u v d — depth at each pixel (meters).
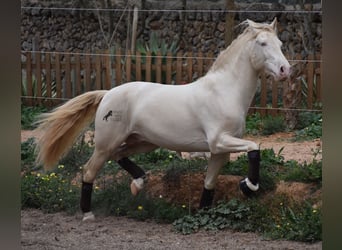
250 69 9.83
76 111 10.61
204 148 10.08
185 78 17.03
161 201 10.95
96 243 9.40
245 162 11.19
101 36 21.05
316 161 10.87
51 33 21.73
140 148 10.75
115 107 10.35
